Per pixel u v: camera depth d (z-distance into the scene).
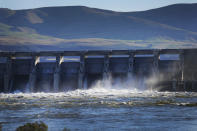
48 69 196.25
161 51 189.50
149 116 101.06
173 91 182.88
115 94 167.00
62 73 195.38
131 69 186.75
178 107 118.62
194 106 120.62
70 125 89.44
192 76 186.25
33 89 192.00
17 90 194.25
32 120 96.88
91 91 178.75
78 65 195.00
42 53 197.88
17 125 89.81
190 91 181.38
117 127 86.69
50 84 193.12
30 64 198.75
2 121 95.31
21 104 131.12
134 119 96.69
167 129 84.12
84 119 97.44
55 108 119.50
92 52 194.00
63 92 186.38
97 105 125.75
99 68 193.62
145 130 83.19
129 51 191.12
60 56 196.12
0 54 198.25
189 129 83.94
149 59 190.25
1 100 145.38
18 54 199.25
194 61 186.00
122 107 119.56
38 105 127.69
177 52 187.62
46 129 73.50
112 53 194.00
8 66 197.25
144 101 136.12
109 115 103.31
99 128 85.75
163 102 131.62
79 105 126.25
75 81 192.75
